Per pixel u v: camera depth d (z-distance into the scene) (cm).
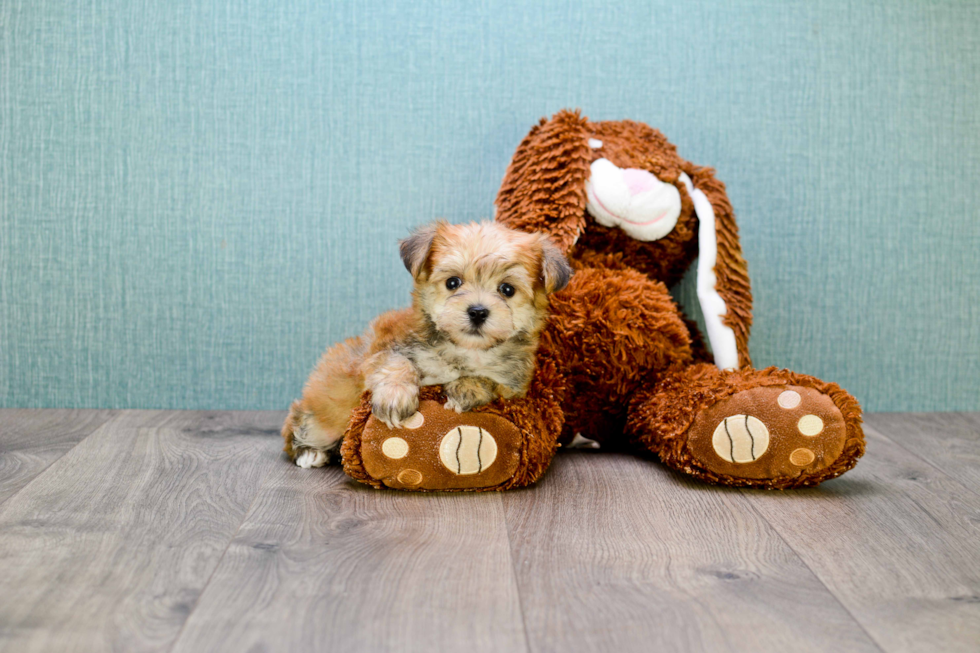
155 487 87
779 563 74
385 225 112
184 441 100
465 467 86
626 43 111
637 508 84
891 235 115
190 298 112
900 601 69
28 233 110
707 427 88
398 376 85
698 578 71
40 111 109
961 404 117
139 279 111
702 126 112
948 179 115
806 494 88
